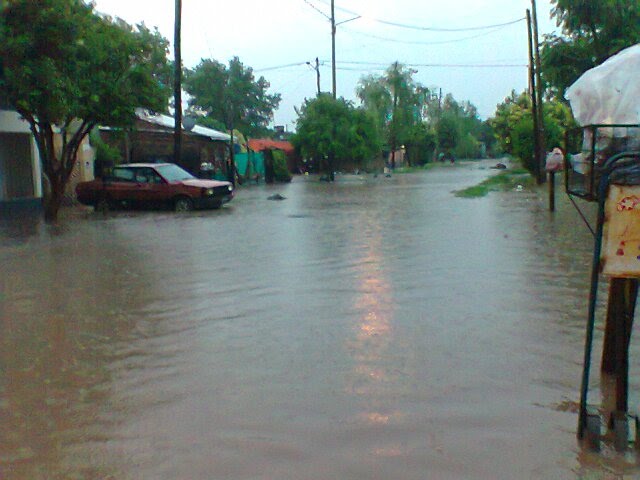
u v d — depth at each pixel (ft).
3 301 26.68
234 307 24.56
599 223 12.39
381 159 178.19
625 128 13.06
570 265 31.01
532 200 65.41
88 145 80.48
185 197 64.54
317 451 13.12
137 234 47.19
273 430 14.10
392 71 214.28
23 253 38.99
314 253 36.27
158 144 103.24
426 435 13.73
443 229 44.88
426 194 81.41
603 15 61.52
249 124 224.94
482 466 12.45
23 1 46.68
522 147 99.91
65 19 48.37
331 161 128.88
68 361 19.01
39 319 23.73
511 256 33.65
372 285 27.53
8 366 18.74
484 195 74.08
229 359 18.66
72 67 51.44
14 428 14.64
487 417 14.51
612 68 13.35
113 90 54.49
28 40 47.29
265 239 42.70
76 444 13.78
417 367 17.61
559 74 69.21
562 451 12.94
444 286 27.02
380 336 20.38
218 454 13.12
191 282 29.32
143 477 12.36
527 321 21.72
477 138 389.60
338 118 128.26
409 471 12.31
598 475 12.07
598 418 13.28
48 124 55.72
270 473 12.36
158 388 16.67
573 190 14.61
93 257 37.17
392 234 43.14
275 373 17.43
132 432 14.24
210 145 115.75
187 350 19.62
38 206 69.72
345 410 15.01
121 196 66.08
